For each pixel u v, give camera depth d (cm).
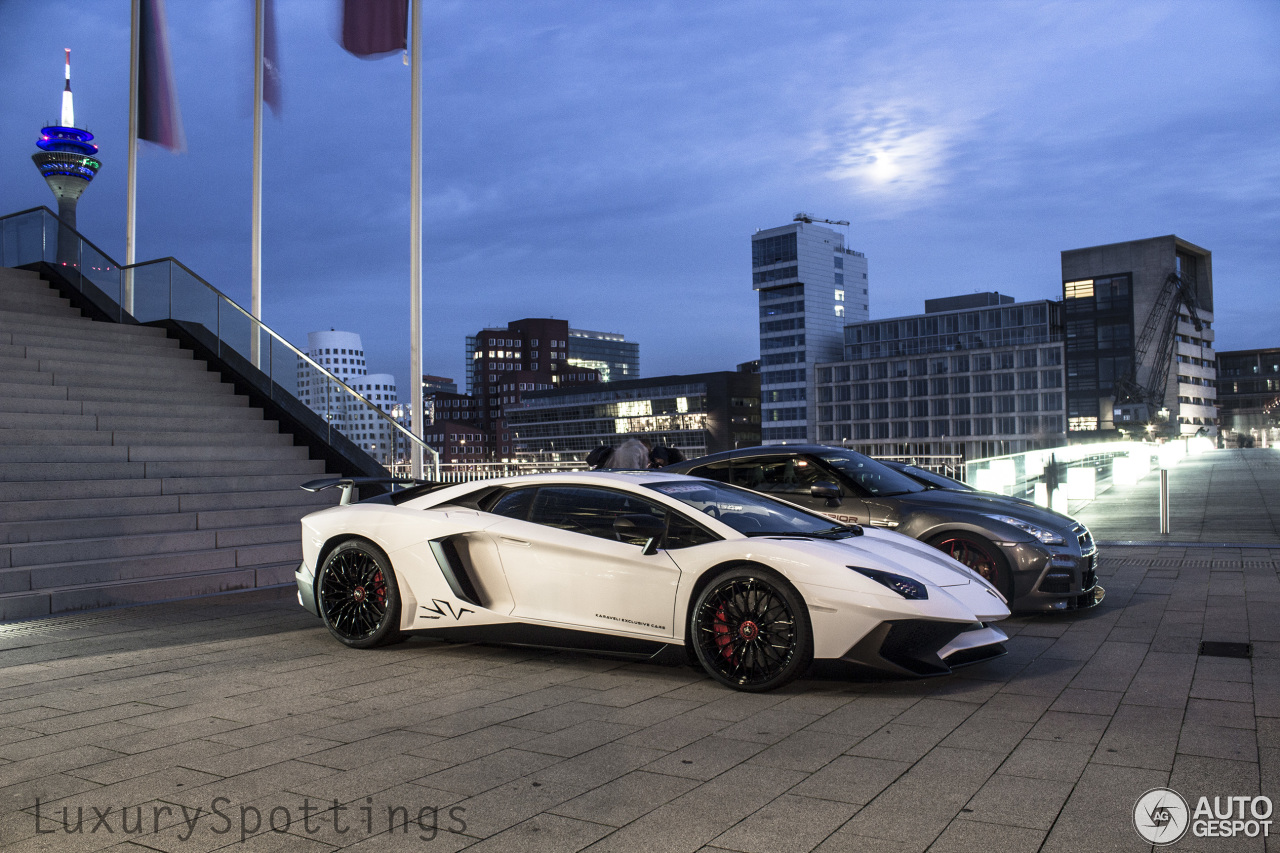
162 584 787
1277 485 1806
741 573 486
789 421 14488
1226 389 16712
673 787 339
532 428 18325
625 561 521
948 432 12694
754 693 481
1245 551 988
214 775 356
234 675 525
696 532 515
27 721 431
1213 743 382
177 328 1366
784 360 14612
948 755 373
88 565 767
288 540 970
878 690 484
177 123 1772
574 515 553
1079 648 580
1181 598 746
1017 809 312
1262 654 546
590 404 17012
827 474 758
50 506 834
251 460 1118
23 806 324
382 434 1327
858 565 481
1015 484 1422
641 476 574
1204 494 1672
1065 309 13450
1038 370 11988
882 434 13362
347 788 341
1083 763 360
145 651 591
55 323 1220
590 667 546
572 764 367
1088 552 687
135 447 1003
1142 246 12950
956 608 480
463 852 283
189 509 950
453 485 610
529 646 550
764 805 320
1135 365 12950
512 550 558
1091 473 1205
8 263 1575
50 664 553
